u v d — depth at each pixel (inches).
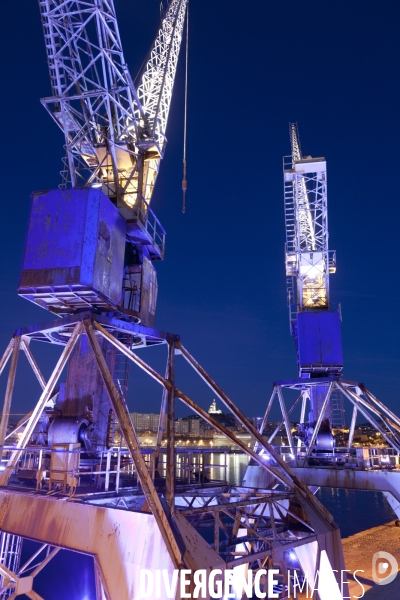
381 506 3683.6
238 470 6127.0
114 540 406.3
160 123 1200.2
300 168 1587.1
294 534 554.6
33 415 537.6
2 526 504.7
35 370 684.7
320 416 1232.8
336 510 3494.1
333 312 1387.8
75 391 632.4
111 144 753.6
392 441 1160.8
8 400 610.2
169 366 550.0
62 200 611.8
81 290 587.2
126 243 751.1
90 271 585.3
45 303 641.6
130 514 408.5
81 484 574.9
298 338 1384.1
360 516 3213.6
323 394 1343.5
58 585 1590.8
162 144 881.5
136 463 429.7
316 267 1518.2
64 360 546.3
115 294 645.9
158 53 1278.3
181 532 395.9
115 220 655.1
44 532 461.1
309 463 1243.2
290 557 815.1
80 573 1734.7
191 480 662.5
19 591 674.8
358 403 1254.3
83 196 609.9
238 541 480.1
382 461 1152.2
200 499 629.9
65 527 447.5
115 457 627.5
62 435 589.9
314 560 516.7
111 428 637.9
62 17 783.7
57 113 783.7
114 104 762.8
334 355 1342.3
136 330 567.2
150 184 841.5
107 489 497.4
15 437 698.8
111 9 778.2
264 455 1270.9
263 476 1215.6
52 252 593.0
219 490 621.6
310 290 1502.2
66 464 510.0
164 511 402.0
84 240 591.2
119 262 661.9
